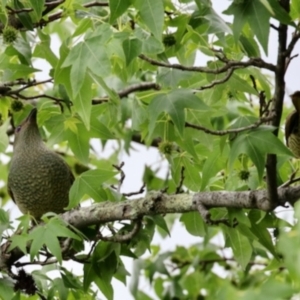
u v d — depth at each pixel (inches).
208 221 455.8
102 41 439.5
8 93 527.2
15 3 519.2
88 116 456.1
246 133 440.5
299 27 430.0
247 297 239.5
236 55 533.0
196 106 461.1
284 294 239.5
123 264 520.7
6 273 490.9
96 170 489.7
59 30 712.4
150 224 508.4
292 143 562.3
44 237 443.5
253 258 716.7
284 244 245.0
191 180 540.7
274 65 426.3
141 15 431.5
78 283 509.7
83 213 492.4
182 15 500.7
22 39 530.0
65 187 611.5
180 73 530.9
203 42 501.0
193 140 551.5
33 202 613.0
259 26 421.7
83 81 439.5
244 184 496.1
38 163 605.0
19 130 619.2
